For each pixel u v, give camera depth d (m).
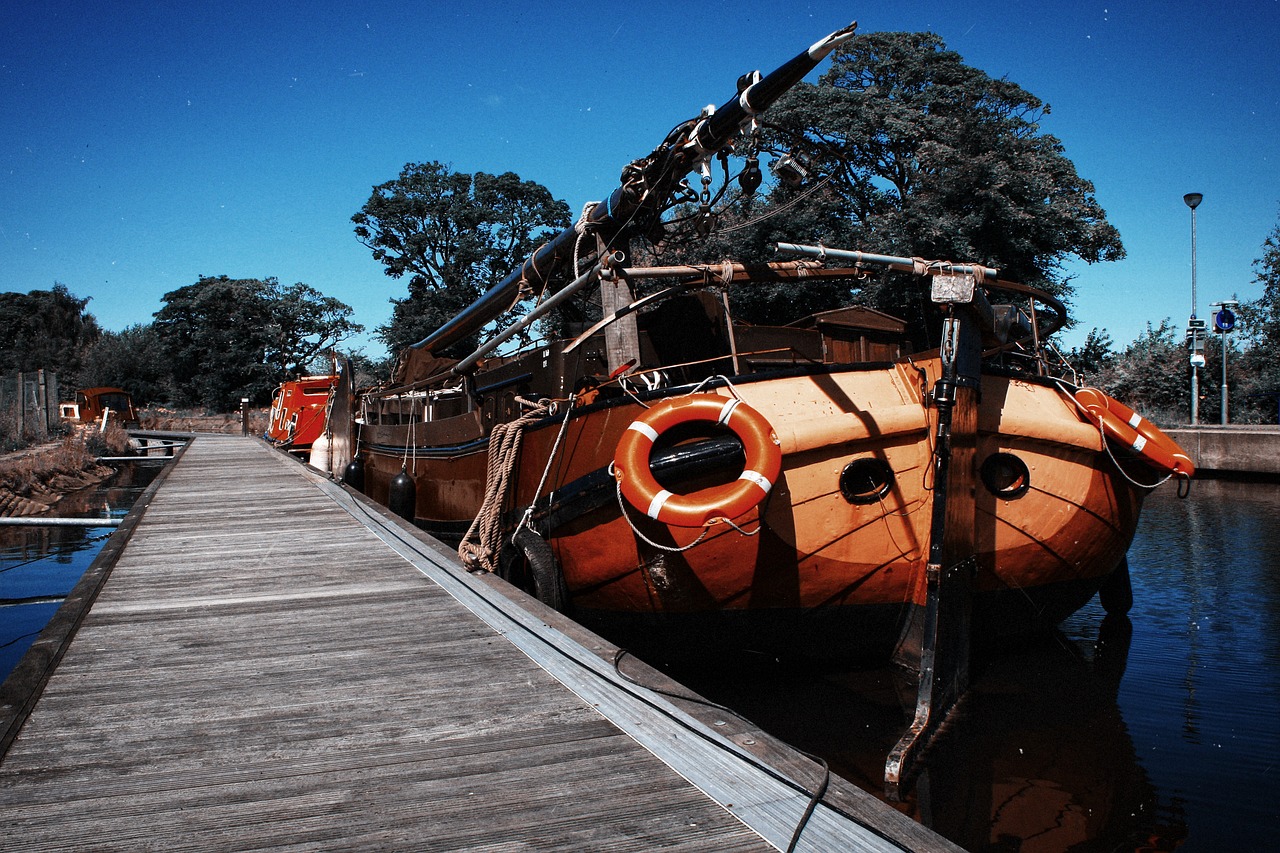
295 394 26.27
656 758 3.17
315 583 6.29
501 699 3.82
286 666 4.34
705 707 3.56
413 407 11.64
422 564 6.96
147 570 6.77
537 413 7.25
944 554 4.88
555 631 4.77
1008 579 6.30
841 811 2.68
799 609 5.94
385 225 50.16
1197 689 5.76
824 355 8.03
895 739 5.00
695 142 5.55
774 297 20.80
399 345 47.91
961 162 22.78
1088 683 5.87
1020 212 22.42
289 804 2.83
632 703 3.71
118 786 2.98
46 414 29.05
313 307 68.12
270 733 3.46
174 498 11.73
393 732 3.46
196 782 3.01
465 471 9.48
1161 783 4.30
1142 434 6.23
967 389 5.30
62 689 4.00
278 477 15.05
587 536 6.25
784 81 4.86
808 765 3.01
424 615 5.36
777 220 20.88
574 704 3.76
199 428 53.06
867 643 6.13
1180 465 6.16
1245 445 18.56
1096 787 4.25
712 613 6.01
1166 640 6.99
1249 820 3.91
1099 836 3.77
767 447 5.30
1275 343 25.59
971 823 3.90
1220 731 5.02
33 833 2.64
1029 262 23.47
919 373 5.71
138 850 2.54
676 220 6.60
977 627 6.34
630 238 6.81
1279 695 5.64
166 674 4.22
